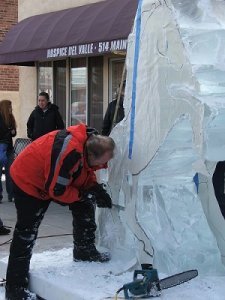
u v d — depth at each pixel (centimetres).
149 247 442
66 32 1031
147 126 442
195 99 399
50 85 1248
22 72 1331
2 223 721
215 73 414
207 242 450
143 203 450
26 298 444
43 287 438
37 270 464
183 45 416
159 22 434
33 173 425
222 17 444
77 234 487
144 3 451
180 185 455
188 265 446
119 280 433
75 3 1129
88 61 1116
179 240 449
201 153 393
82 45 970
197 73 408
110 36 905
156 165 448
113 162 479
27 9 1284
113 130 481
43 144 423
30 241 443
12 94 1758
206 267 447
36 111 974
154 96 436
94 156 422
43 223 781
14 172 434
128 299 387
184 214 454
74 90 1170
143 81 448
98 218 511
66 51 1013
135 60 460
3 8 1750
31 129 991
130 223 454
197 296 391
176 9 429
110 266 473
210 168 403
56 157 404
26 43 1148
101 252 497
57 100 1231
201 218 453
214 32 425
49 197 436
